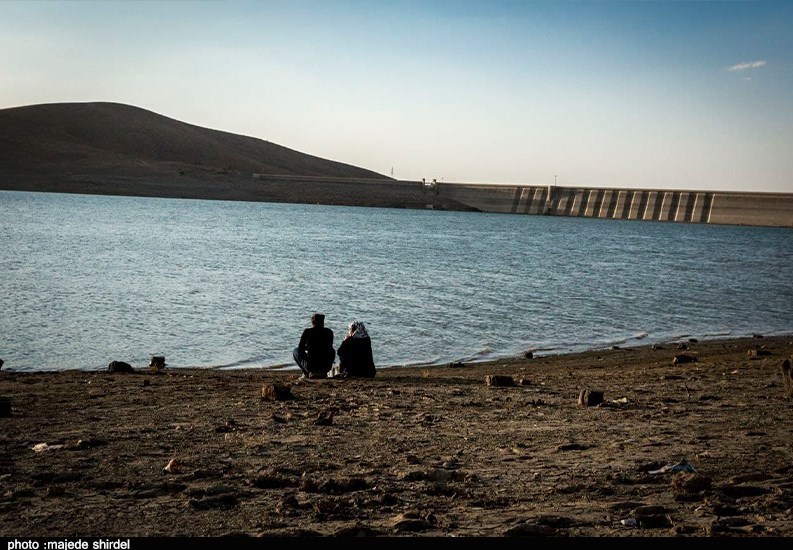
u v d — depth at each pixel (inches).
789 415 498.3
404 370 817.5
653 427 452.8
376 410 506.0
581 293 1800.0
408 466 345.4
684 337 1205.1
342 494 294.7
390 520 259.1
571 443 399.2
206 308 1299.2
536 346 1069.1
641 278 2316.7
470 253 3171.8
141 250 2519.7
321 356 711.1
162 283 1631.4
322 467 340.2
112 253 2341.3
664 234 6609.3
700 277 2456.9
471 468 343.6
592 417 488.7
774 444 399.9
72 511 267.1
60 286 1505.9
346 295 1556.3
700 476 304.5
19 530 245.0
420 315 1325.0
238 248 2854.3
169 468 327.6
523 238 4805.6
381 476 325.4
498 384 655.1
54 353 898.1
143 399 546.3
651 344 1117.1
